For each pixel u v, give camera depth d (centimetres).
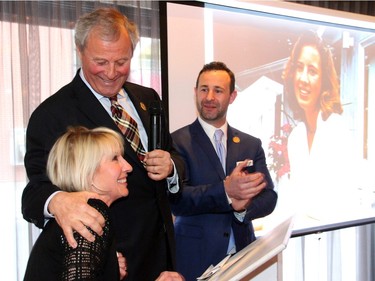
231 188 180
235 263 110
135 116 154
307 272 303
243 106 255
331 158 283
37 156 132
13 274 242
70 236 97
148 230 143
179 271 196
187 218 201
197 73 240
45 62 248
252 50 257
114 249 107
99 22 129
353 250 319
